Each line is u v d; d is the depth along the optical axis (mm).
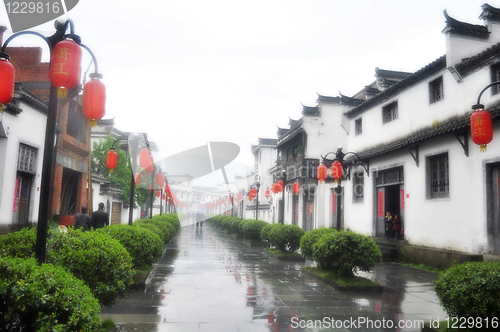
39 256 3760
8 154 10703
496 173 9719
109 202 22734
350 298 6828
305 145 21578
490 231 9695
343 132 21109
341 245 7746
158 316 5254
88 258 4254
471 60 10672
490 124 6055
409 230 12969
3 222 10539
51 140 3938
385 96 15414
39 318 2637
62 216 13703
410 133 13641
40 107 12258
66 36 3797
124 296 4746
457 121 10727
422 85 13211
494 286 3951
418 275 9844
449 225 11055
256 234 17281
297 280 8531
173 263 10938
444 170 11711
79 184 16812
